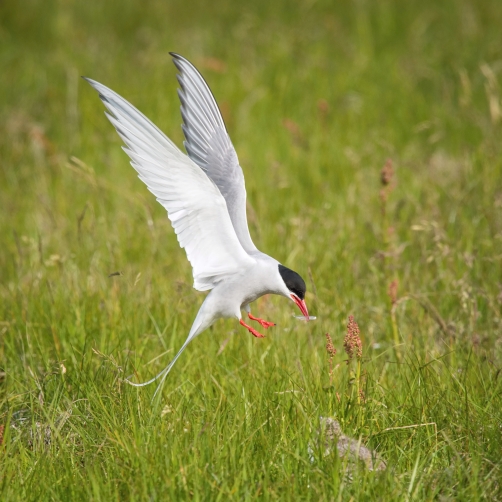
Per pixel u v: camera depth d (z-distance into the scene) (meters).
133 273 11.82
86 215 14.62
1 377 9.94
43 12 24.22
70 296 11.32
